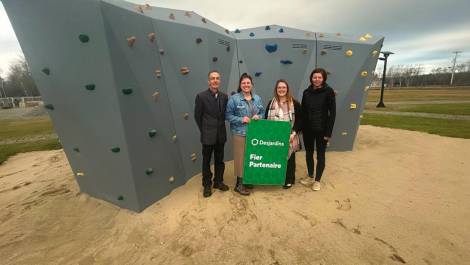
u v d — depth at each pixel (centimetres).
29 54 301
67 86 298
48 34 274
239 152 364
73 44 269
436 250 255
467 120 1012
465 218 305
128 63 289
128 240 293
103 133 309
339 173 450
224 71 470
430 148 592
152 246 279
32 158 697
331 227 294
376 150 592
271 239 277
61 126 343
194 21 414
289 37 502
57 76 297
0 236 317
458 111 1318
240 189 369
